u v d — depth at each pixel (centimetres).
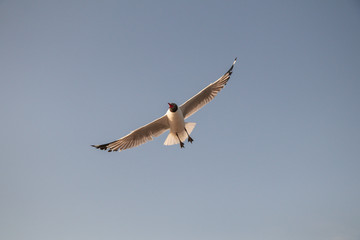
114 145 1001
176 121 974
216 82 990
